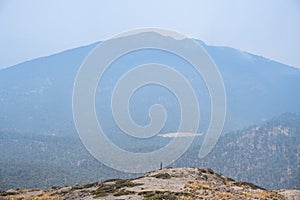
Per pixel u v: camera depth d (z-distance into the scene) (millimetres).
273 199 56562
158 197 50219
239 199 52688
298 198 59625
